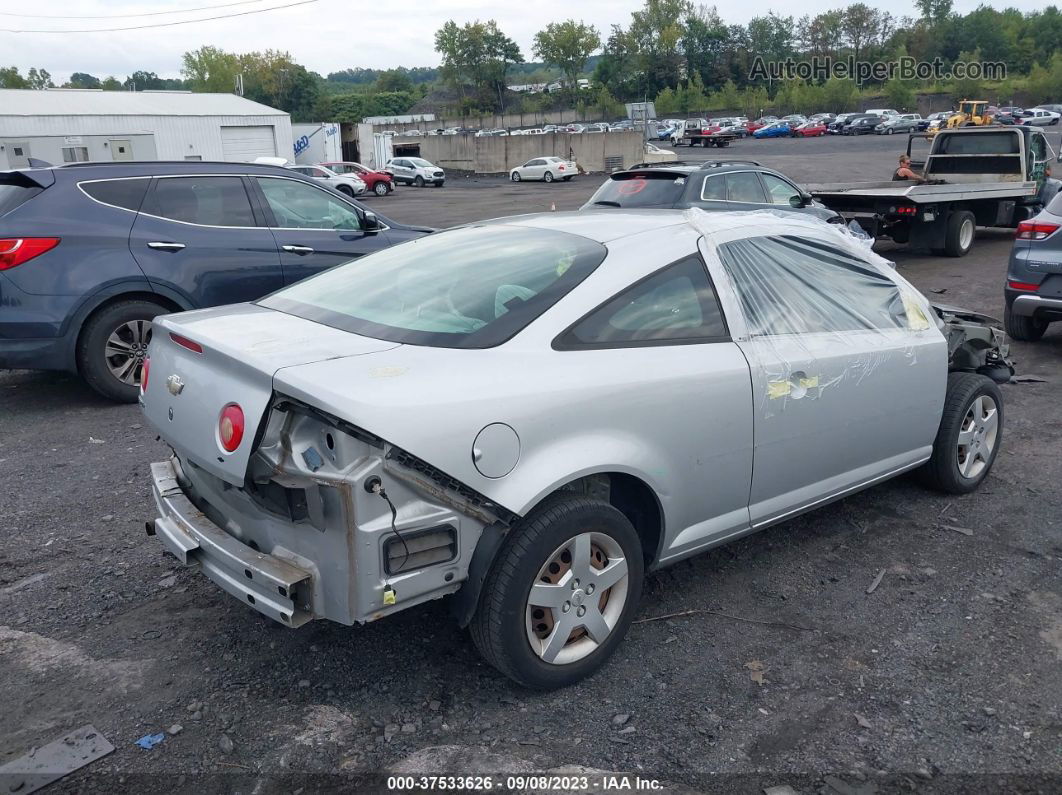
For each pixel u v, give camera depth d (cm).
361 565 255
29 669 314
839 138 6769
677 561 342
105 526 434
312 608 267
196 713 289
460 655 324
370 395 254
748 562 400
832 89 9900
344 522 253
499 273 331
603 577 304
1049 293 748
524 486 275
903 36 12288
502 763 267
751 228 379
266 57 13438
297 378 256
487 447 268
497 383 276
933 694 302
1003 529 433
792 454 364
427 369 272
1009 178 1488
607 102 11631
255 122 4669
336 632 338
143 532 427
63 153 3781
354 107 14600
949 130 1551
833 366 372
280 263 693
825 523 441
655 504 321
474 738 278
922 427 428
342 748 273
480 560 275
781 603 364
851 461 396
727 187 1073
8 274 582
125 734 279
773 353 352
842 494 401
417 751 272
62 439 566
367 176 3672
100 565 393
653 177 1092
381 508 255
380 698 298
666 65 13012
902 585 379
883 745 276
